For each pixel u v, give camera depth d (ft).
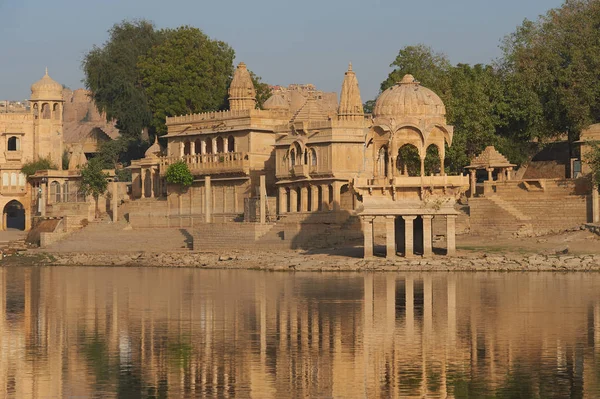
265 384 177.99
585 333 218.18
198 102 570.87
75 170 549.54
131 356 201.05
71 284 338.95
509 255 348.59
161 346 210.59
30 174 571.69
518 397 168.14
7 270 415.44
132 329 231.91
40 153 588.09
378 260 350.84
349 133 420.77
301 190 433.48
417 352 201.16
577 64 453.99
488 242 379.35
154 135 615.57
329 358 197.06
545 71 460.55
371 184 352.28
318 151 425.28
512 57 481.87
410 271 339.57
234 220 469.98
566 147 495.41
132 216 510.99
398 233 368.48
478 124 441.68
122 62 611.06
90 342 216.33
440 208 349.20
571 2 484.33
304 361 194.70
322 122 425.69
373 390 173.17
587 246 355.15
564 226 383.24
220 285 319.06
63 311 265.13
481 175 486.79
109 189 538.06
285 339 216.33
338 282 314.35
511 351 200.75
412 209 349.61
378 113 351.67
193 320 243.81
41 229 514.68
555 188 396.98
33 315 257.96
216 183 485.15
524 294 277.03
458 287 294.05
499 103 460.14
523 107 458.50
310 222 413.18
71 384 179.22
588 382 176.45
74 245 485.97
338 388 174.70
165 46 579.07
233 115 481.46
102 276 370.53
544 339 212.02
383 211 350.84
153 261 422.82
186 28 581.53
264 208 426.10
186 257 414.82
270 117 480.23
